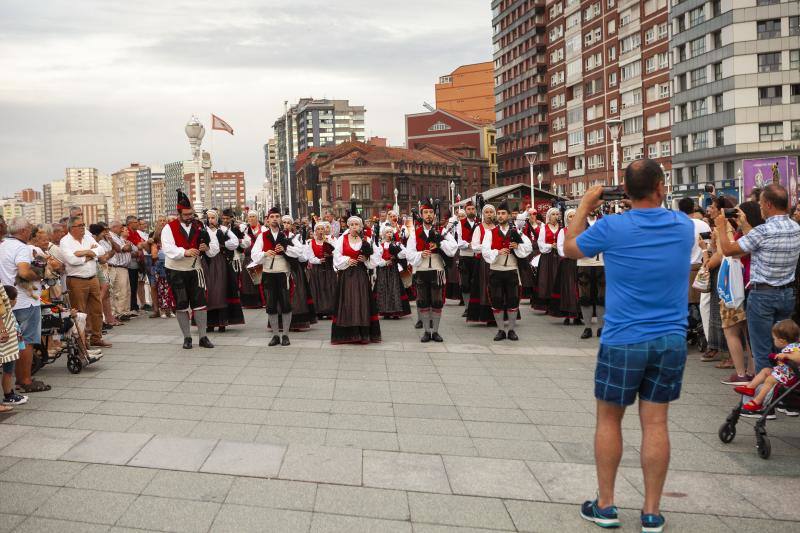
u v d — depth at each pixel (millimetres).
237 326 13727
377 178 107875
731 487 5156
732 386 8391
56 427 6398
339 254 11125
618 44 69562
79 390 7895
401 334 12555
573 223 4617
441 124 126562
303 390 7973
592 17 74438
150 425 6484
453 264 17250
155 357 10031
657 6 62844
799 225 6812
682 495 5004
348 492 4973
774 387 5969
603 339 4473
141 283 16875
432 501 4852
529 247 11727
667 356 4305
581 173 78625
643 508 4430
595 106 74875
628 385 4355
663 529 4434
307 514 4590
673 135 60250
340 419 6809
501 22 97750
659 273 4312
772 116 51656
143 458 5555
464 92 139875
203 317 10852
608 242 4426
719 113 54156
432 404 7430
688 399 7781
